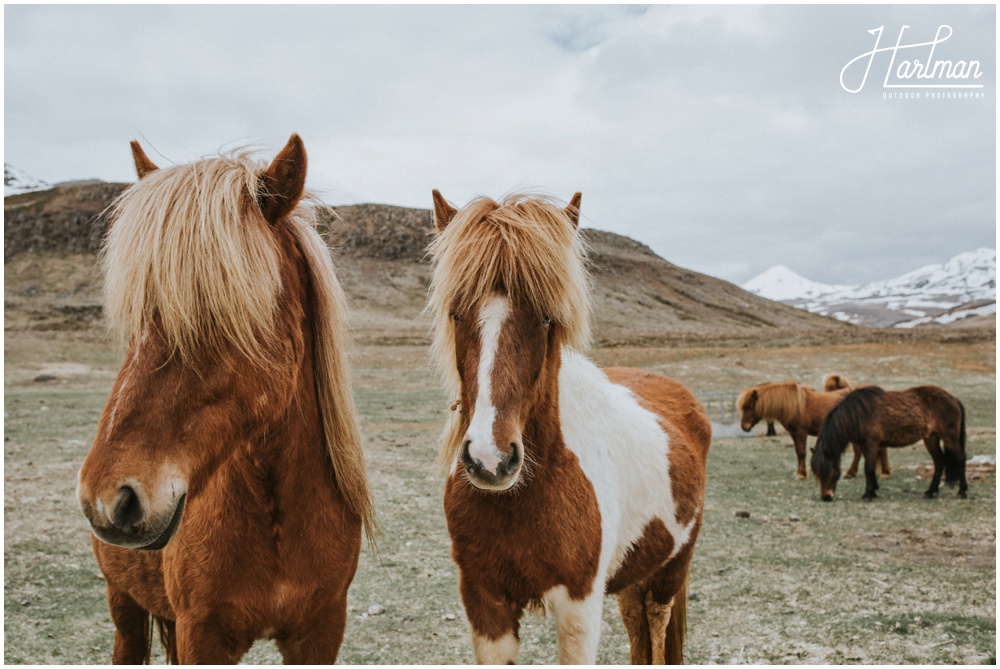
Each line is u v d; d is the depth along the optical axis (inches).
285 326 76.7
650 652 142.6
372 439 516.4
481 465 83.9
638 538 123.6
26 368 1126.4
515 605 107.4
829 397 441.4
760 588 220.7
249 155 84.4
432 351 115.0
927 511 327.0
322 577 90.6
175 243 65.9
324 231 102.7
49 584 212.2
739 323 4483.3
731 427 617.6
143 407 63.8
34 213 3789.4
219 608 84.4
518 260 91.4
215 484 83.9
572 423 112.3
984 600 207.0
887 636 180.7
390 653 175.8
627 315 4030.5
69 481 338.6
